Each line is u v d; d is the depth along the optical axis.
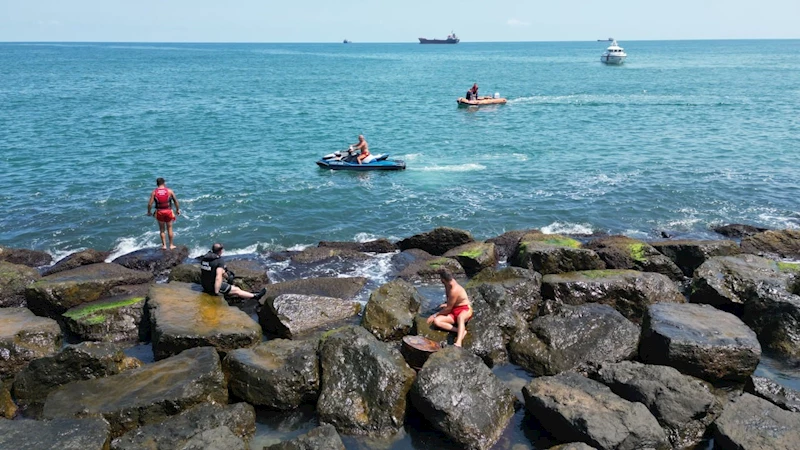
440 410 9.37
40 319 12.45
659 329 11.23
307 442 8.41
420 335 11.89
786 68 99.81
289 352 10.84
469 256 16.36
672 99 54.75
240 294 14.02
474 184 25.61
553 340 11.66
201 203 22.95
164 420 9.22
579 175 26.80
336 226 20.91
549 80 81.06
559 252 15.38
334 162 28.34
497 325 11.93
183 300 13.00
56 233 19.89
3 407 9.85
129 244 19.11
